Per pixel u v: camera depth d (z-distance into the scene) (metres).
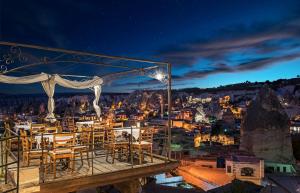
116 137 9.61
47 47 7.48
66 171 7.49
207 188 40.84
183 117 154.38
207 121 140.88
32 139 7.68
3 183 6.70
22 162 8.00
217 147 73.06
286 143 69.31
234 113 150.12
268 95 75.19
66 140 7.17
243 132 73.81
